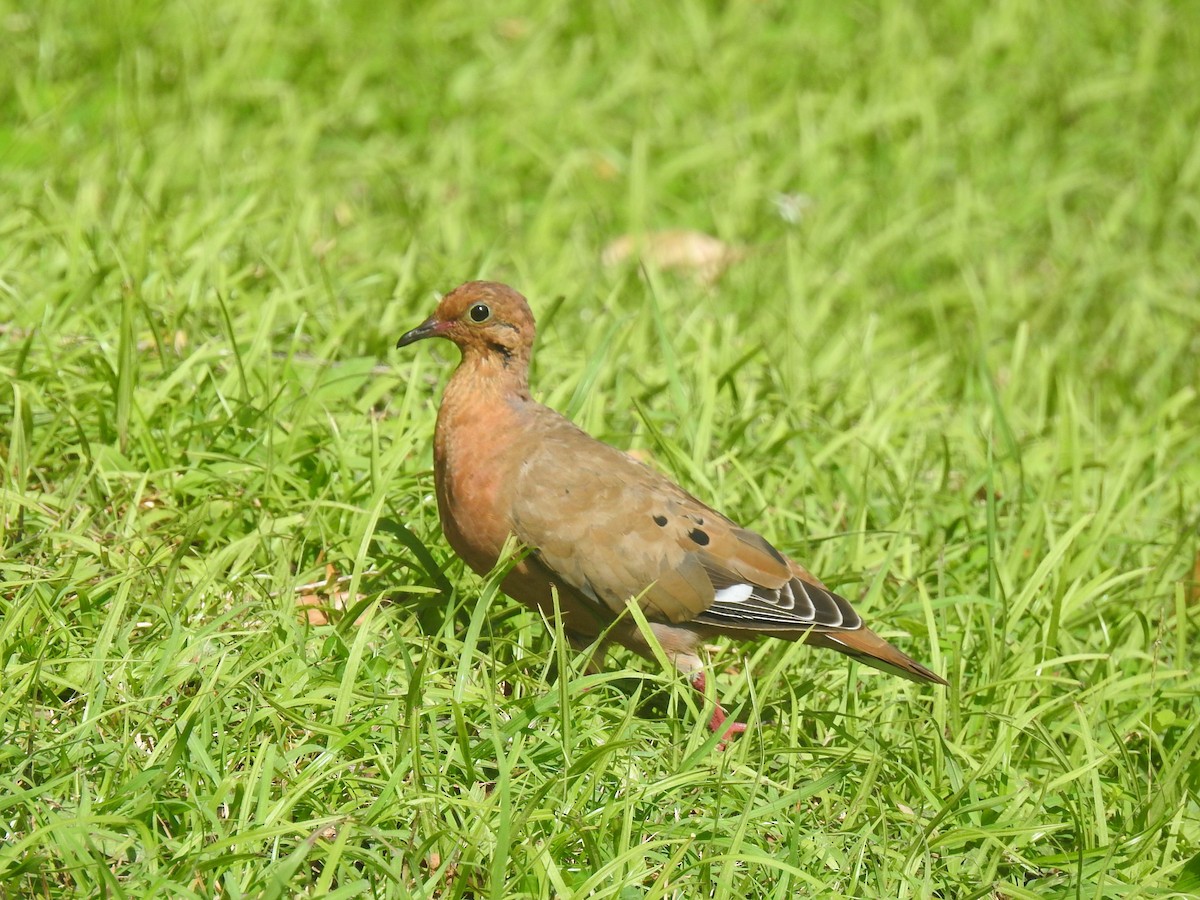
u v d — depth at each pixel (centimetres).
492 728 751
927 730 884
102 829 684
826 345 1430
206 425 983
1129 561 1135
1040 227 1772
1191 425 1395
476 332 898
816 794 809
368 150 1673
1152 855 812
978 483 1151
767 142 1858
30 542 858
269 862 690
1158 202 1808
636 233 1584
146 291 1162
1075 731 887
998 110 1956
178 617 802
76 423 938
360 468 1005
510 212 1598
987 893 765
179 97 1644
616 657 966
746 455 1121
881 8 2162
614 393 1207
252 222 1295
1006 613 959
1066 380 1298
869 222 1709
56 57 1700
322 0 1925
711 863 728
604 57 1958
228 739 758
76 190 1419
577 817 736
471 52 1936
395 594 920
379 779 749
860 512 1040
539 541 877
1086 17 2198
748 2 2114
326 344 1145
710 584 885
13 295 1121
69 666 784
